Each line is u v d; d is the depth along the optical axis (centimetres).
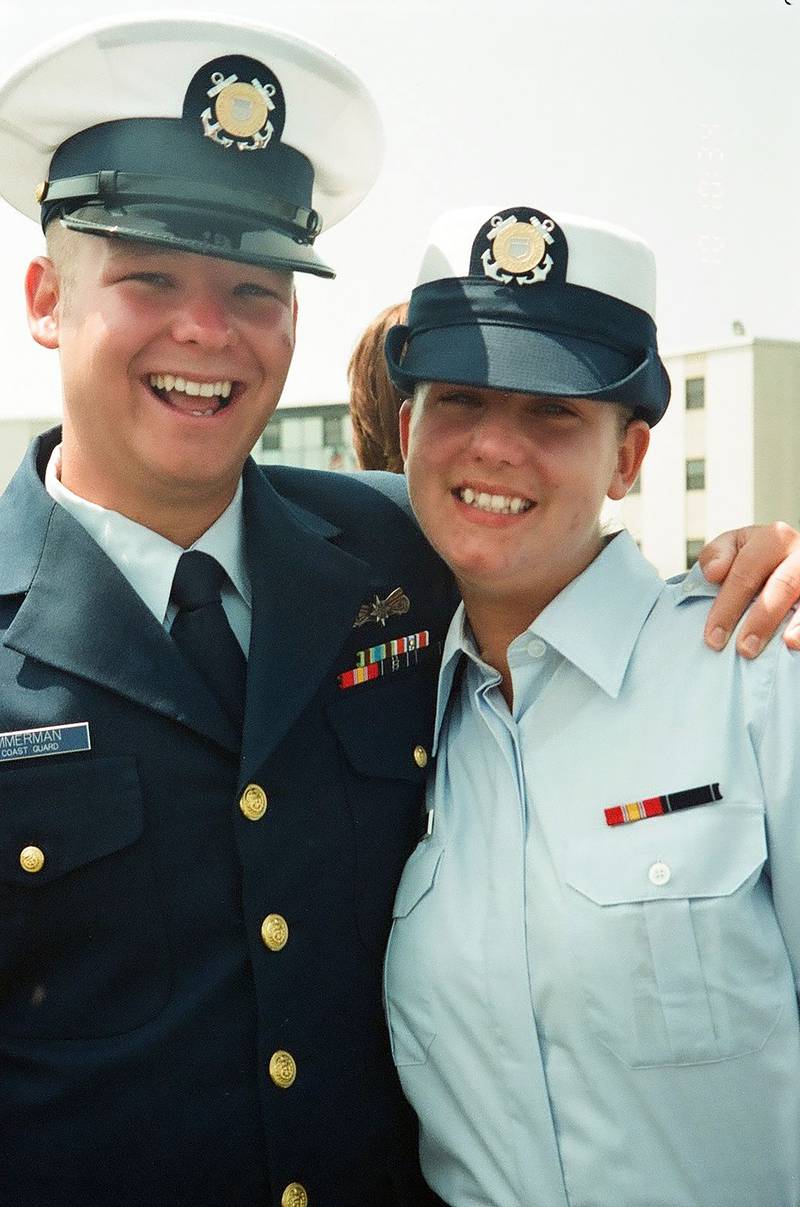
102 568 163
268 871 163
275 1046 161
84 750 158
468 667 178
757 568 160
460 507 164
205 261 158
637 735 159
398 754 179
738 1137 149
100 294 157
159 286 158
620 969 151
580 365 158
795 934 153
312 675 172
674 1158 150
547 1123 154
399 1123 175
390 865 175
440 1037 163
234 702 167
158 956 158
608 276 161
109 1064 154
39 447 181
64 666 159
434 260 167
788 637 153
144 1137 154
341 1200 167
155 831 159
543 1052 156
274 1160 159
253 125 166
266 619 171
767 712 153
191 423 159
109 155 164
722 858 151
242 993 161
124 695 159
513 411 161
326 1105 165
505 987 157
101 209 160
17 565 165
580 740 162
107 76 164
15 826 155
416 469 166
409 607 190
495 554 162
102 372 158
